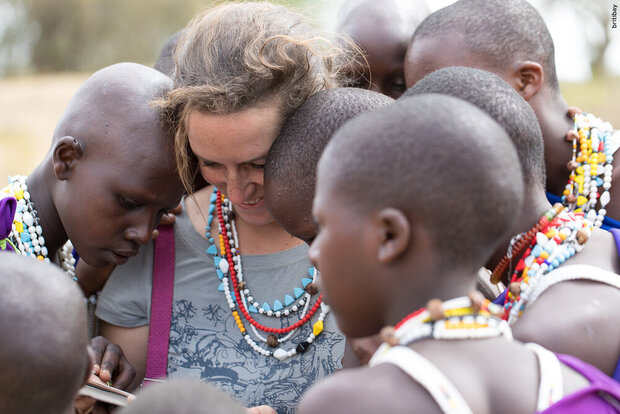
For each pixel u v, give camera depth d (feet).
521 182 4.34
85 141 6.48
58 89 33.53
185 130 6.30
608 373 4.81
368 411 3.71
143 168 6.45
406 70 7.76
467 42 7.19
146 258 7.48
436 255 4.05
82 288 7.66
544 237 5.28
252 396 6.98
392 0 9.58
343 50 7.59
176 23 40.32
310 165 5.87
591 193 6.85
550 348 4.78
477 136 4.08
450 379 3.78
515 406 3.86
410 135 4.05
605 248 5.38
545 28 7.47
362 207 4.07
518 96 5.57
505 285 5.82
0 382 4.15
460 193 3.98
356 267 4.15
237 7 6.53
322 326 7.04
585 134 6.92
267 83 5.98
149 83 6.76
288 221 6.08
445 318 3.99
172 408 3.28
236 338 7.23
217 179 6.49
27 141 26.66
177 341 7.25
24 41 39.70
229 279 7.33
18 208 6.59
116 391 6.00
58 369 4.26
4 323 4.14
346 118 5.93
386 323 4.29
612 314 4.88
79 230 6.66
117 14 39.96
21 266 4.42
